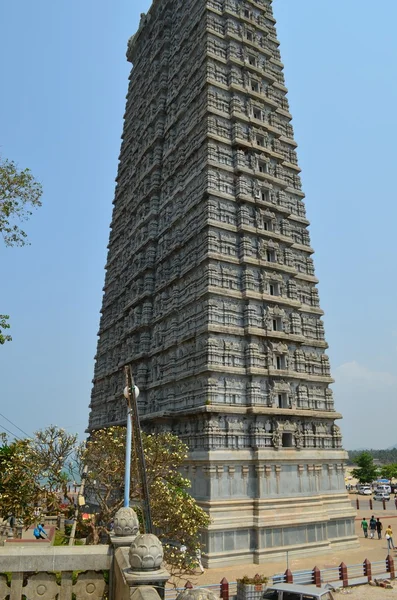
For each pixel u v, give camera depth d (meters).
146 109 65.38
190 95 52.75
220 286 41.88
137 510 30.27
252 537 36.19
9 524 39.38
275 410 40.25
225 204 45.19
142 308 53.91
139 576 9.23
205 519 28.17
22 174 24.42
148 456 28.17
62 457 27.38
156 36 66.69
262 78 53.34
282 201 49.44
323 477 42.62
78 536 34.53
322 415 43.91
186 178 50.19
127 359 54.25
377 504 80.38
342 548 41.19
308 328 47.25
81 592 11.94
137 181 63.16
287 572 27.98
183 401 42.06
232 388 39.59
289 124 54.44
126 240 64.00
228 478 36.78
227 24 52.53
